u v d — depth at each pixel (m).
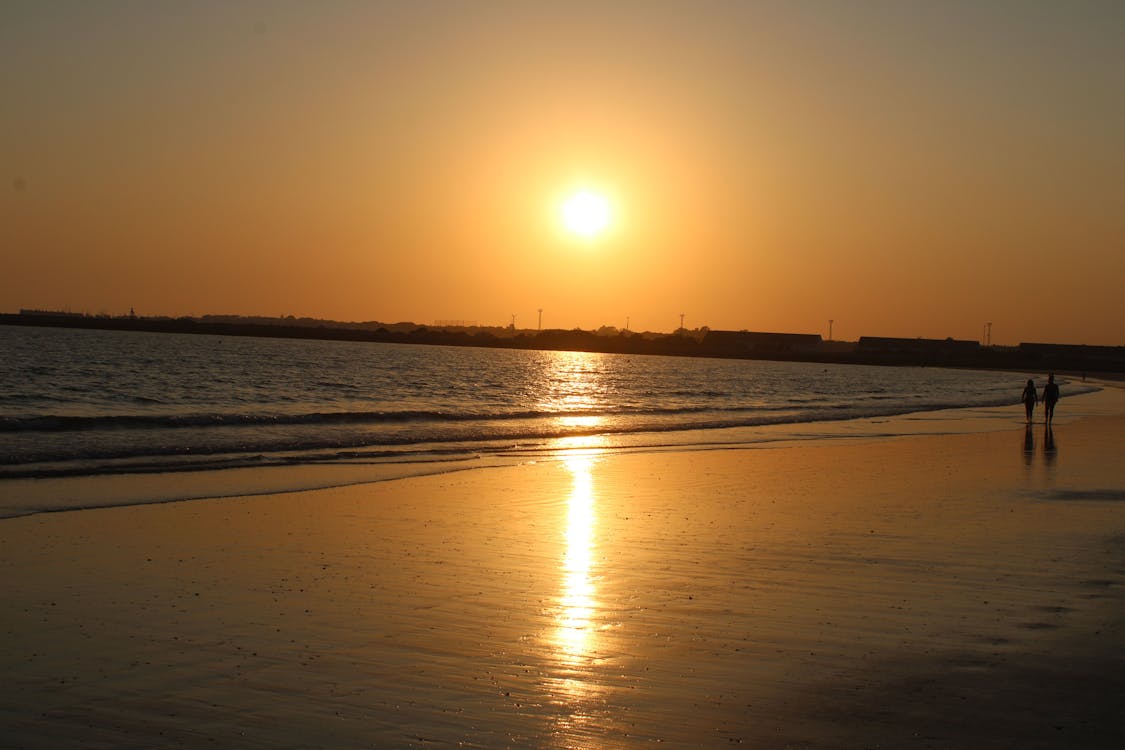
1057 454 25.88
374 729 6.30
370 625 8.73
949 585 10.33
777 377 112.62
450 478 19.48
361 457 22.83
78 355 89.75
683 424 36.66
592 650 8.04
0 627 8.46
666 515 15.05
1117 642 8.24
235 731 6.24
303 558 11.59
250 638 8.28
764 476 20.44
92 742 6.04
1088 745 6.08
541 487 18.30
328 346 183.00
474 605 9.47
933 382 111.19
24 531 12.86
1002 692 7.02
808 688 7.12
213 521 14.00
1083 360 195.00
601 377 98.31
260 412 36.72
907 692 7.02
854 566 11.27
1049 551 12.16
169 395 46.34
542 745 6.07
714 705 6.77
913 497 17.22
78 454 20.78
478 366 114.56
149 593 9.77
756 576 10.75
